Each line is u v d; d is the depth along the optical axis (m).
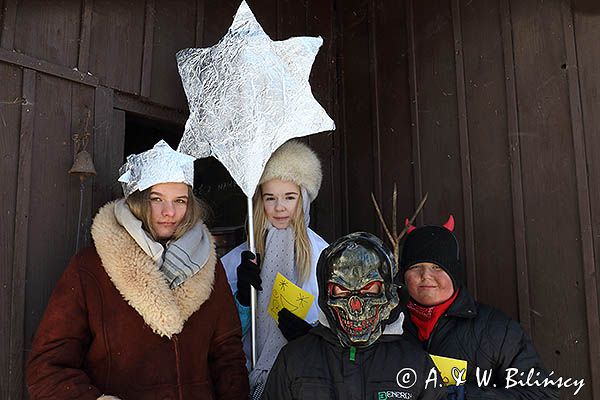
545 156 2.54
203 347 1.95
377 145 3.21
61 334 1.74
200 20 2.78
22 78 2.12
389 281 1.69
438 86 2.97
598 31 2.43
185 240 1.93
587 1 2.47
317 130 2.27
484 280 2.70
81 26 2.32
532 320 2.52
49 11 2.22
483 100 2.78
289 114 2.23
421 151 3.01
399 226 3.07
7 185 2.05
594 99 2.42
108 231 1.85
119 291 1.81
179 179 1.89
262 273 2.41
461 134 2.84
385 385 1.66
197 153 2.25
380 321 1.69
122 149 2.46
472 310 1.96
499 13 2.75
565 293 2.43
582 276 2.39
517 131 2.64
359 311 1.66
